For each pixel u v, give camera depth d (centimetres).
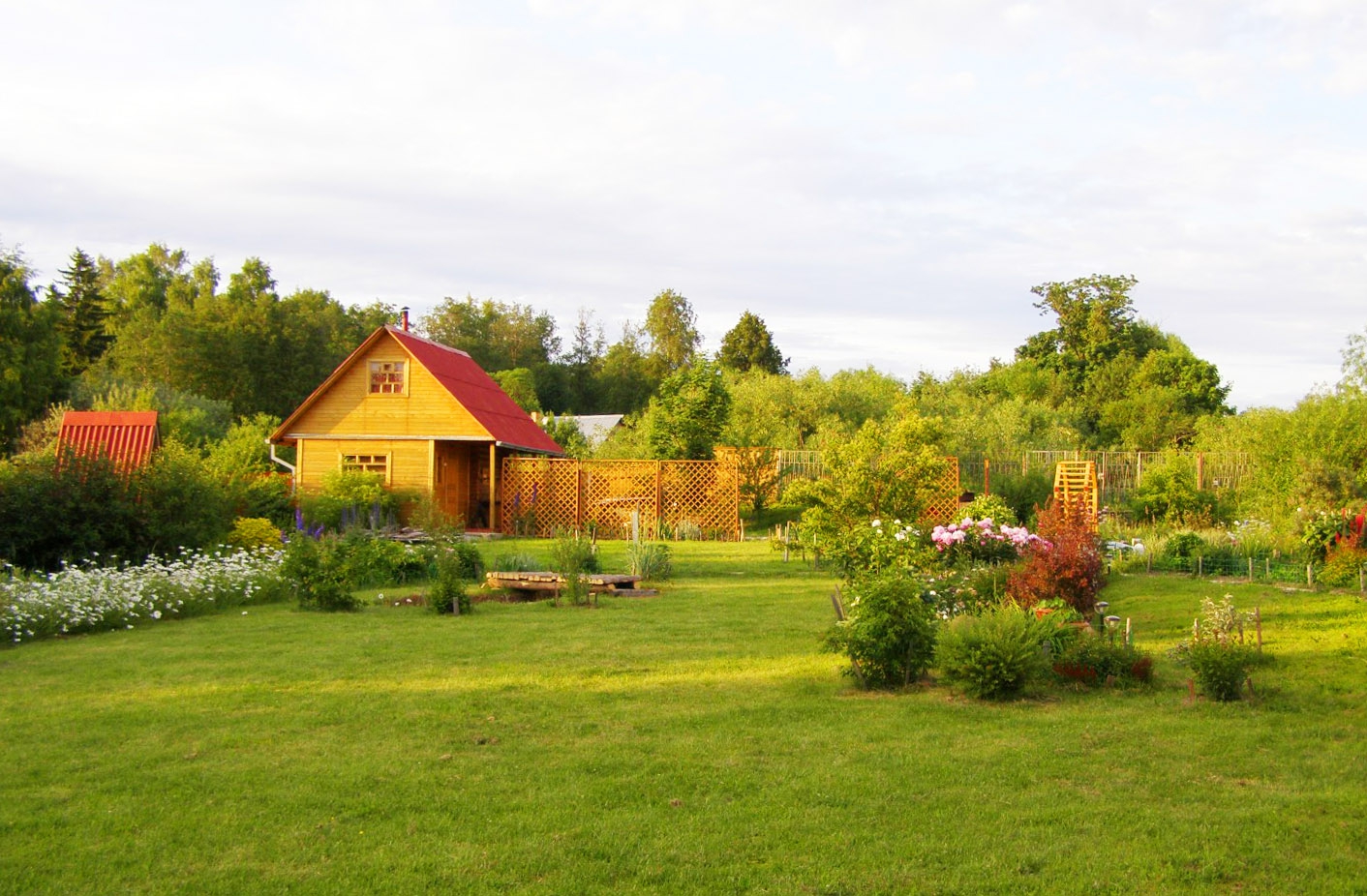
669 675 842
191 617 1203
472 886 429
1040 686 793
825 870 445
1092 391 5491
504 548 2194
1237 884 429
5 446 3253
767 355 7381
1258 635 894
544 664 889
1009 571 1103
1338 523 1312
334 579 1273
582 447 3888
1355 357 2373
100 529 1434
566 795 538
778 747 628
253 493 2269
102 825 495
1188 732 656
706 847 470
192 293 7050
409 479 2747
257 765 588
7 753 612
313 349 5456
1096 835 482
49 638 1042
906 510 1688
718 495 2558
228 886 429
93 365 5000
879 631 786
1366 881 428
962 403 4641
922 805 523
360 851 466
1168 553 1556
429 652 942
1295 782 555
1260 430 2064
